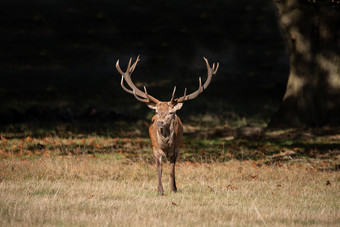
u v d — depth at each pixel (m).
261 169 29.98
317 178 27.73
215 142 42.66
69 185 24.66
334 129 45.56
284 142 42.16
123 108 63.97
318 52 47.69
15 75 76.25
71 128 47.97
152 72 80.88
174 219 17.88
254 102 66.88
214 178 27.67
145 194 22.83
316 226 16.88
